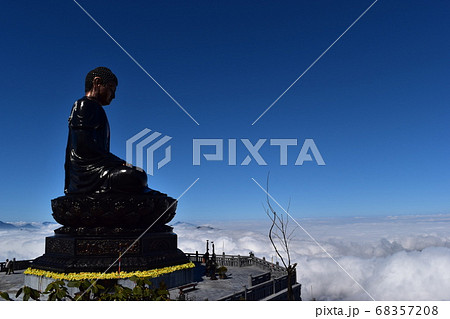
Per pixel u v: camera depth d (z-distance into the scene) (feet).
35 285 72.28
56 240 75.25
